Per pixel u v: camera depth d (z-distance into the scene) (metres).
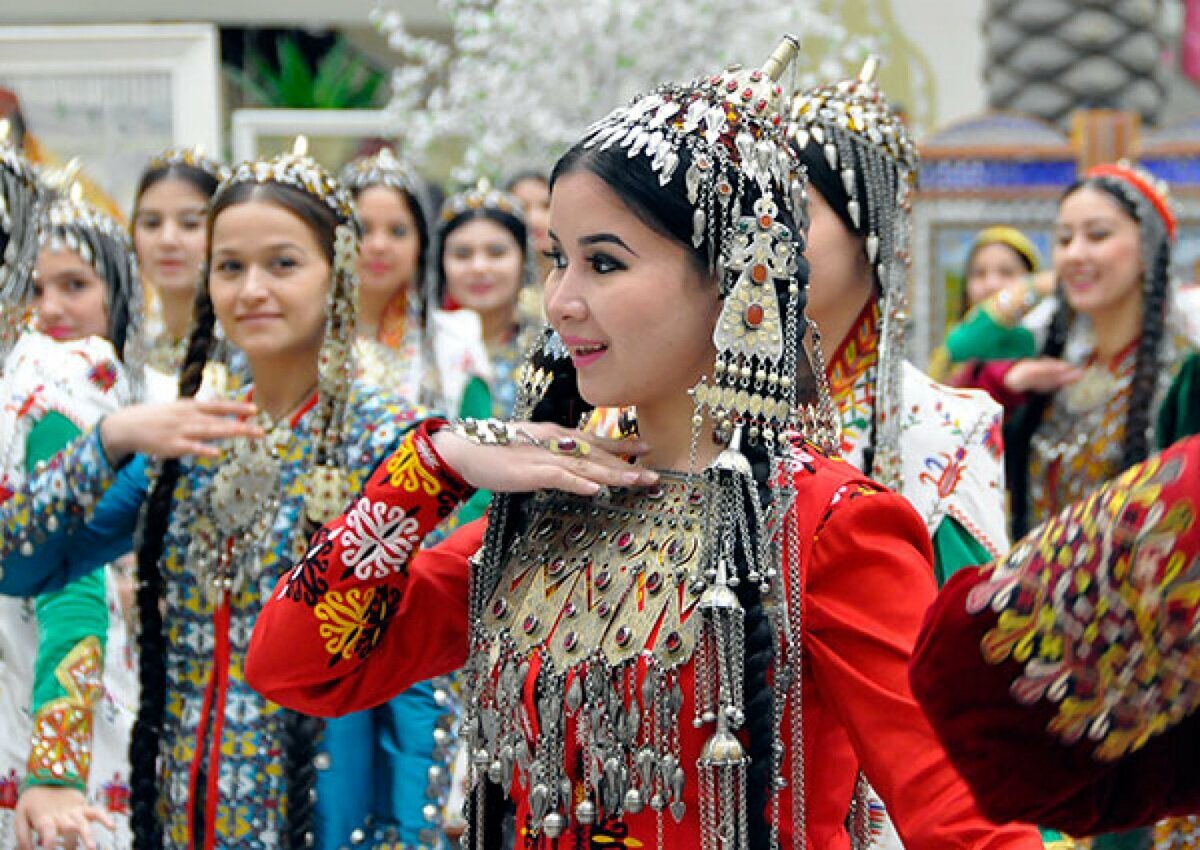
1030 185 8.66
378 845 3.91
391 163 6.73
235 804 3.81
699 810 2.46
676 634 2.48
